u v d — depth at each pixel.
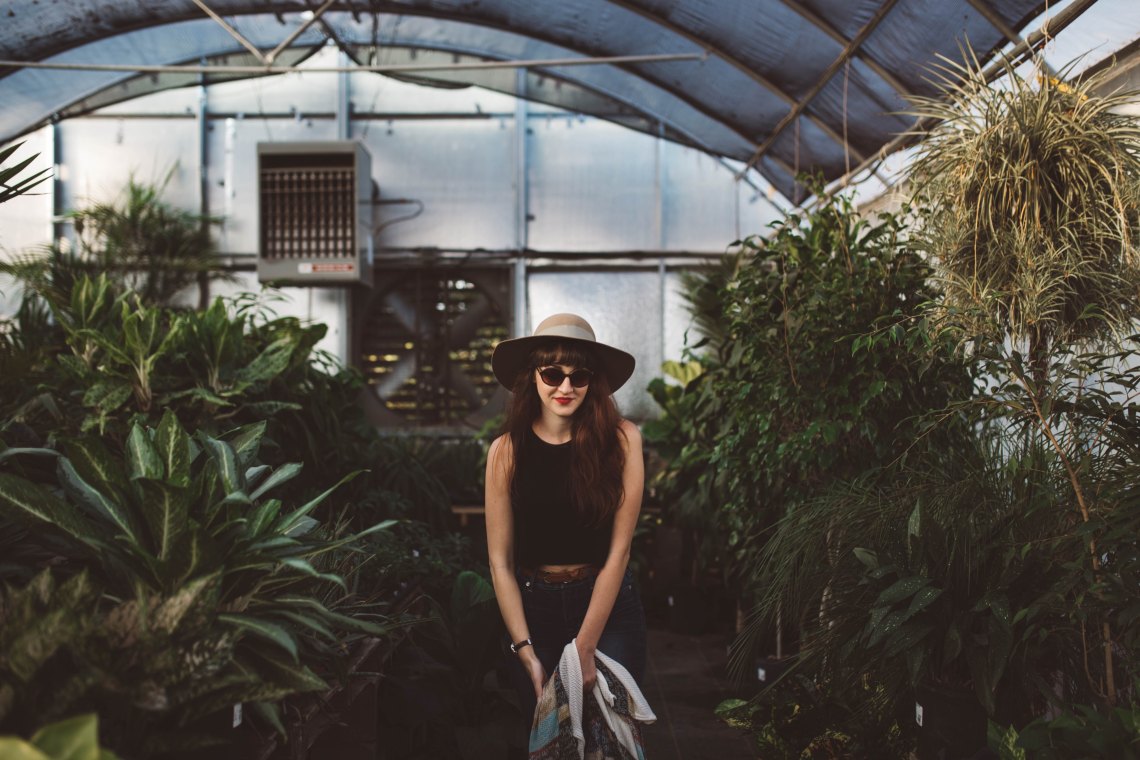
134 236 6.73
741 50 4.80
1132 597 1.95
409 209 7.28
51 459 2.19
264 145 6.39
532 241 7.28
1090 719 1.79
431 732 2.95
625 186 7.29
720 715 3.16
